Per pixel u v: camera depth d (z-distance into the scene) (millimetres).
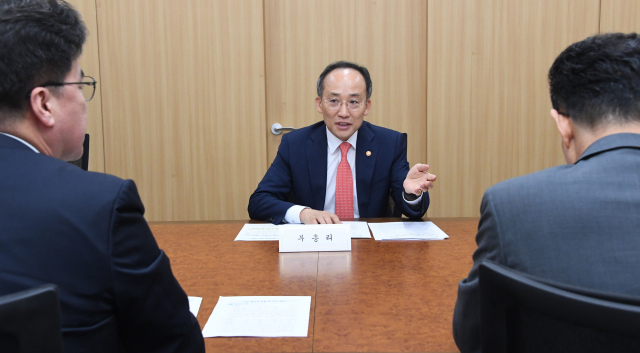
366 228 1648
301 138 2072
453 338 841
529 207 662
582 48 714
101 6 3115
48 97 721
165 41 3146
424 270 1210
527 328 581
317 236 1406
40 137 739
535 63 3168
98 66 3162
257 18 3123
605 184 637
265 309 977
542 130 3225
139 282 657
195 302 1021
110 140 3229
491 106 3203
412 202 1736
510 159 3246
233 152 3242
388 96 3234
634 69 667
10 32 668
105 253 624
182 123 3215
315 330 884
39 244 604
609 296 509
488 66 3170
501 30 3143
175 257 1355
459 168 3258
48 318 502
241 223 1785
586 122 708
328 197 2033
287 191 2020
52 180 651
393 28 3180
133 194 672
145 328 692
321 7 3170
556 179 673
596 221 615
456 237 1529
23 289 584
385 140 2049
